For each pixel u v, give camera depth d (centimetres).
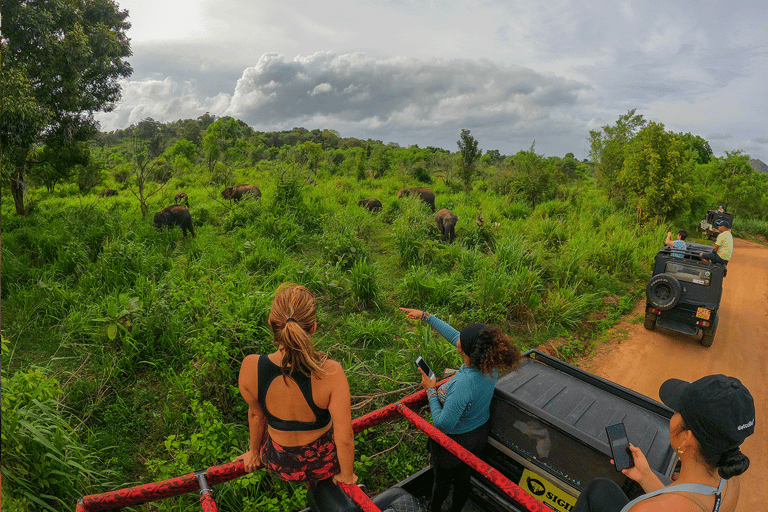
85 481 367
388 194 2234
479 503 313
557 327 816
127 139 4941
